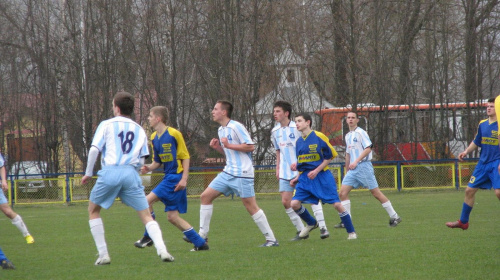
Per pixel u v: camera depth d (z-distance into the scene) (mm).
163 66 89812
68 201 74812
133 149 23750
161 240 23906
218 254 27609
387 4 91625
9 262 24422
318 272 22000
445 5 90562
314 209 33219
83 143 89688
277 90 88062
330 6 90375
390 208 40812
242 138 30234
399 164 80625
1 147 91250
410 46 91562
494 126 32406
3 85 91562
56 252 31016
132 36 90438
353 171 41688
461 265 22766
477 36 90312
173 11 88688
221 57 88500
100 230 24594
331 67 89562
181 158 30594
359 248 28359
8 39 91938
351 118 42219
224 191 31328
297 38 88250
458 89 96938
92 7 89688
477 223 40594
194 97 90562
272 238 30594
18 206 73625
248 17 88438
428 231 36656
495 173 32312
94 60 89625
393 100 93000
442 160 80938
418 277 20594
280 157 35156
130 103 24281
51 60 90500
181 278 21375
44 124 90188
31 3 90750
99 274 22547
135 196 23828
